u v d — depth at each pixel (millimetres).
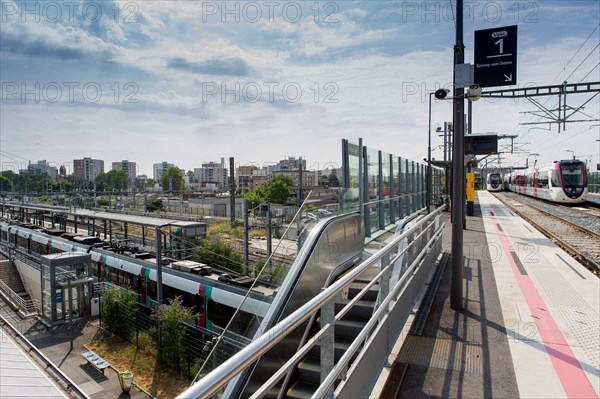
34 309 22609
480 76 8102
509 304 6578
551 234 15477
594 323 5711
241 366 1700
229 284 15773
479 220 19688
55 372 15070
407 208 15852
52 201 51656
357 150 9125
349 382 2998
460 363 4566
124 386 13805
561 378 4227
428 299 6777
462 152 6402
